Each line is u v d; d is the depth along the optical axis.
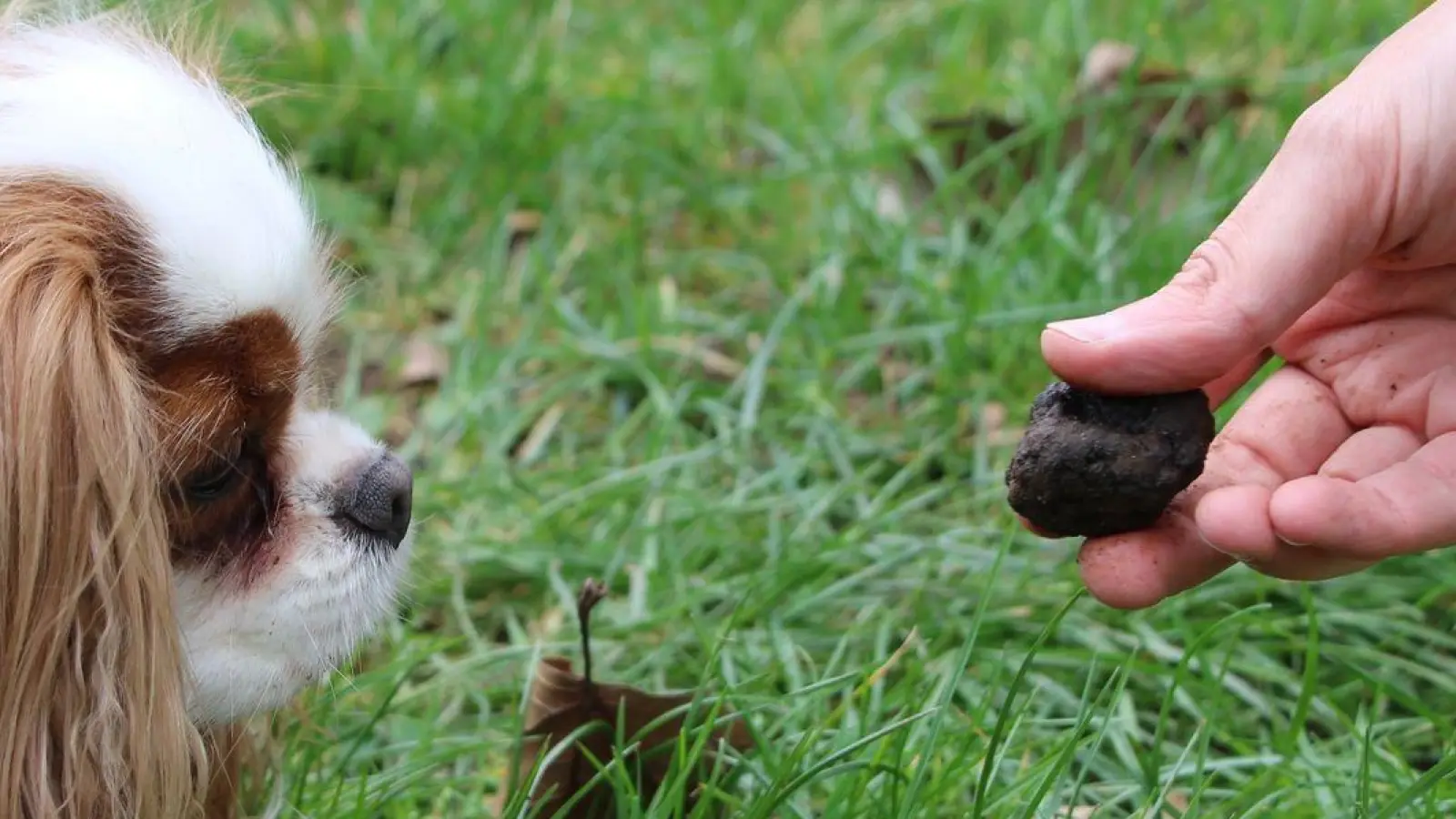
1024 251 0.95
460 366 0.95
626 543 0.86
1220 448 0.71
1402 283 0.71
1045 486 0.68
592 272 1.00
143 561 0.66
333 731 0.79
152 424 0.67
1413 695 0.79
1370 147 0.67
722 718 0.72
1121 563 0.68
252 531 0.70
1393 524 0.67
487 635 0.85
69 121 0.68
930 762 0.73
